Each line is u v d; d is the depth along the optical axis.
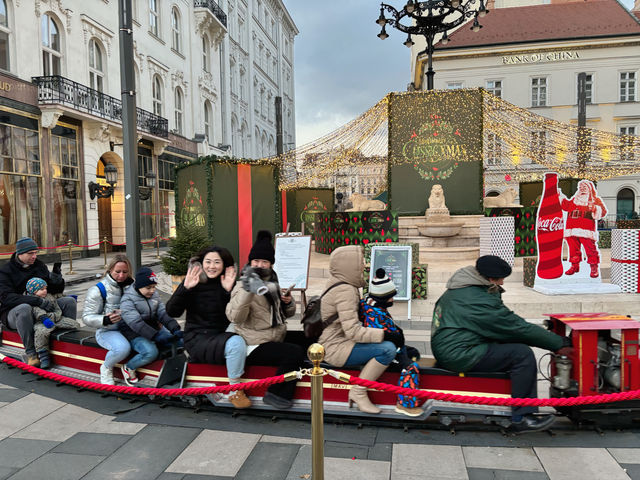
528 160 21.31
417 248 7.82
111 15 21.89
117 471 3.01
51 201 17.48
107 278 4.44
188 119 29.89
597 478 2.83
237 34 39.09
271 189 10.89
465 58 35.12
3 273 5.01
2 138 15.31
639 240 7.42
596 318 3.57
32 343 4.93
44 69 17.92
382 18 13.77
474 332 3.40
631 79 34.66
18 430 3.66
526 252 13.08
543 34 34.88
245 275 3.49
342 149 13.55
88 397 4.37
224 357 3.76
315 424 2.57
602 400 3.11
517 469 2.96
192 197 10.76
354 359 3.52
